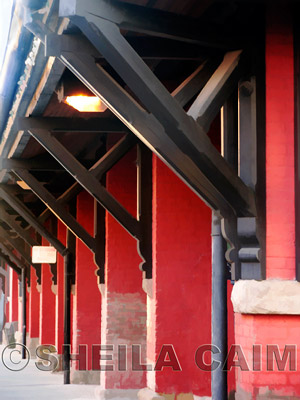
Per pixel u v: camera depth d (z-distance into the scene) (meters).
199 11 6.47
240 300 6.53
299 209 6.48
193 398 10.59
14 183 17.97
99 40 5.76
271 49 6.56
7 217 20.36
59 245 17.45
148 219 11.26
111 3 5.80
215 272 7.19
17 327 33.03
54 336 23.28
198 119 6.29
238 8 6.52
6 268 38.88
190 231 10.81
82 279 17.17
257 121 6.53
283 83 6.55
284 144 6.53
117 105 6.13
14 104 11.06
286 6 6.58
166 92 5.99
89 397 15.02
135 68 5.83
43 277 23.34
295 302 6.43
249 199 6.46
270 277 6.50
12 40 8.83
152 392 10.63
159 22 6.12
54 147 10.91
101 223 14.34
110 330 13.80
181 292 10.73
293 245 6.50
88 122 10.78
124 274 13.87
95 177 11.20
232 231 6.49
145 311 13.88
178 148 6.19
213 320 7.22
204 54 7.07
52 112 10.72
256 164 6.51
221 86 6.42
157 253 10.73
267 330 6.48
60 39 6.21
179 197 10.78
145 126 6.12
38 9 6.64
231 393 9.63
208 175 6.31
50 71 8.23
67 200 14.86
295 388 6.44
